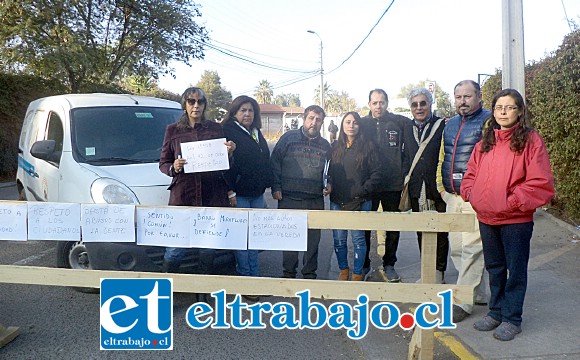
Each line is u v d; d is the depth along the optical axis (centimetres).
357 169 518
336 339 436
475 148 417
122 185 495
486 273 514
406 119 549
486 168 395
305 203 527
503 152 387
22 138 784
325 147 532
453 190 463
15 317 471
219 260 507
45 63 1688
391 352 406
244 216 358
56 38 1775
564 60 695
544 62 792
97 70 1884
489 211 392
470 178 420
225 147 447
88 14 1897
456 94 455
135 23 2027
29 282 372
